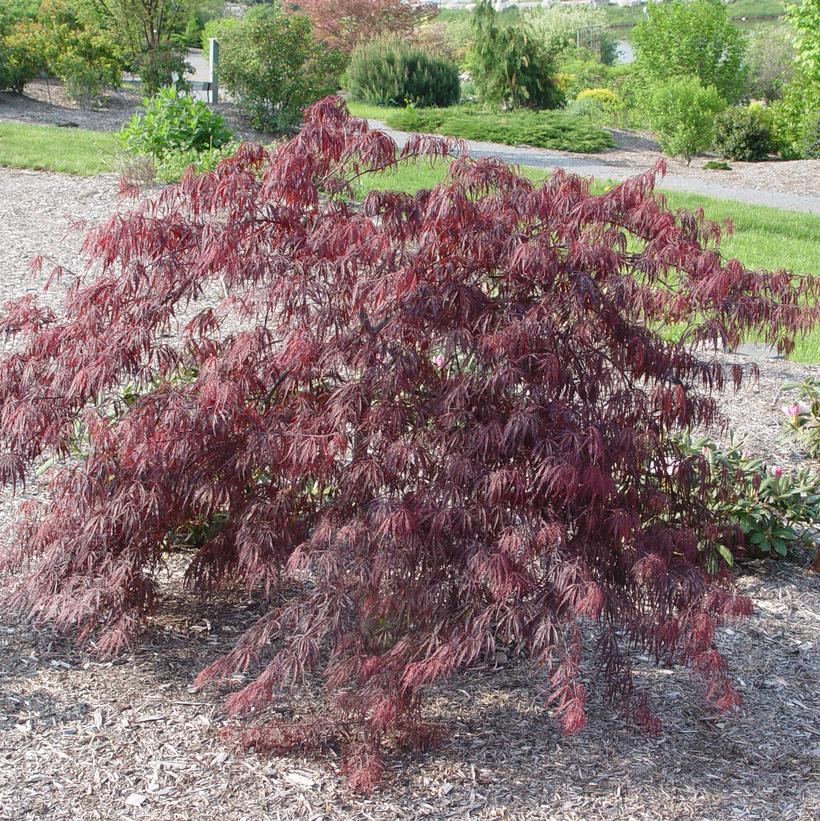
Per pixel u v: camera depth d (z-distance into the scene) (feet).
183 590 12.30
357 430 9.16
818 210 44.14
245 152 10.18
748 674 11.45
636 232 9.48
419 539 8.71
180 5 64.54
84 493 9.77
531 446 8.90
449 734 10.02
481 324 9.04
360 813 8.80
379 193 9.31
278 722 9.87
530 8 125.08
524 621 8.45
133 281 9.62
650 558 8.94
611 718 10.48
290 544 9.66
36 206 32.65
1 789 8.77
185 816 8.62
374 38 82.17
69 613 10.05
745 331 10.27
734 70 72.64
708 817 9.04
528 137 59.93
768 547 14.08
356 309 9.11
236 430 9.57
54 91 62.28
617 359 9.37
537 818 8.88
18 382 10.32
